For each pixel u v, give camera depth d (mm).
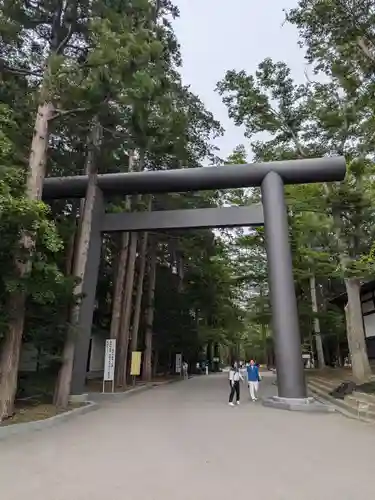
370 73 10391
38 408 10352
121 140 12539
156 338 26359
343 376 18031
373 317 17969
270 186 13586
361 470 4945
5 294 8969
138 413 10633
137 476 4738
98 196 14484
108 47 9180
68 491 4195
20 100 11281
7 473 4898
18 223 8094
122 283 18953
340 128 13484
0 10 10367
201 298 29016
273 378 26781
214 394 15781
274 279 12844
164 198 21016
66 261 13828
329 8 9594
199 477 4680
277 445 6492
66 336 11602
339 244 14039
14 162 9828
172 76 15094
